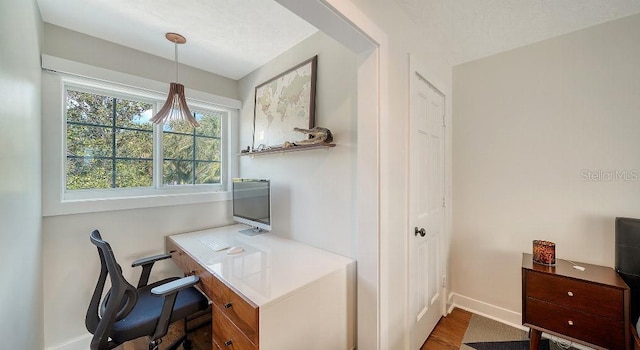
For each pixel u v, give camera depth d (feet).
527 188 6.18
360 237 4.58
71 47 5.71
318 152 5.81
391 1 4.50
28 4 3.96
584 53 5.43
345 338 4.77
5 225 2.81
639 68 4.88
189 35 6.05
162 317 4.35
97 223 5.91
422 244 5.78
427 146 5.96
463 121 7.16
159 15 5.29
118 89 6.37
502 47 6.27
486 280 6.82
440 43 6.11
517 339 5.87
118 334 4.08
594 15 4.96
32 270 4.20
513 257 6.40
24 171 3.71
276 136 6.99
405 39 4.94
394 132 4.68
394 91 4.66
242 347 3.65
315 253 5.43
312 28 5.76
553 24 5.29
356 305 4.97
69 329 5.53
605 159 5.24
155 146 7.18
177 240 6.45
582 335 4.58
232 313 3.86
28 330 3.96
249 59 7.29
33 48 4.35
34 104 4.43
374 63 4.23
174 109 5.82
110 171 6.44
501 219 6.57
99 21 5.45
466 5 4.70
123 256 6.27
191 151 7.89
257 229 7.52
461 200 7.23
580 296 4.60
